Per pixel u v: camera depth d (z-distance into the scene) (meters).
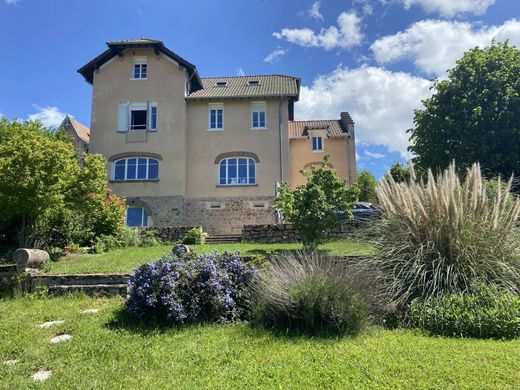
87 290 7.97
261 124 23.58
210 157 23.22
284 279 6.08
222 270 6.71
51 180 11.40
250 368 4.18
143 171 22.91
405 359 4.32
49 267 8.99
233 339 5.27
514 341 5.06
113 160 22.95
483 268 6.25
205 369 4.21
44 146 11.44
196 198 22.81
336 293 5.69
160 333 5.64
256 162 23.03
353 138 25.89
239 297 6.53
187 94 24.08
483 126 18.77
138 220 22.58
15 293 7.96
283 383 3.78
